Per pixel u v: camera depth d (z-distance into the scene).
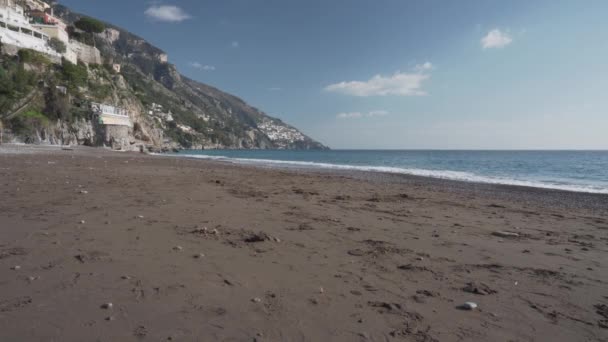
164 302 3.27
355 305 3.47
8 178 12.11
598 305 3.71
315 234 6.45
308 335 2.83
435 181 20.75
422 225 7.79
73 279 3.70
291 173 23.78
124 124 81.06
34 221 6.21
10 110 55.88
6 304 3.05
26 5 92.62
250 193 12.06
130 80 178.25
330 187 15.45
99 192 10.05
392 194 13.59
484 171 34.31
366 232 6.82
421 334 2.95
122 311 3.04
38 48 72.25
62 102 63.75
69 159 25.55
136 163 25.94
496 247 6.09
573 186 19.67
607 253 5.92
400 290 3.94
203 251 4.99
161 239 5.47
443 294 3.87
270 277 4.14
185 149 158.88
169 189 11.75
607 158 75.94
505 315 3.40
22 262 4.14
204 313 3.10
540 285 4.28
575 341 2.94
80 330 2.68
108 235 5.52
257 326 2.93
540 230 7.80
